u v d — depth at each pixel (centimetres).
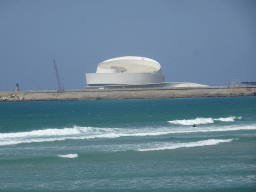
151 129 13438
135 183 6569
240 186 6419
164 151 9106
